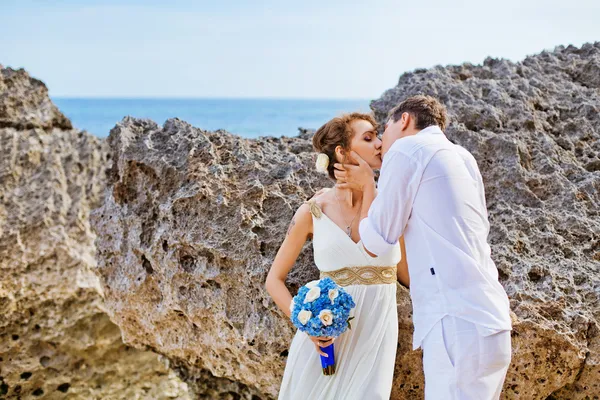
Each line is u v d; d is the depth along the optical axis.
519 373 3.34
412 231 2.70
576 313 3.43
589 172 4.30
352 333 3.02
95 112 69.44
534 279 3.66
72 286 5.21
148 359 5.46
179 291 3.95
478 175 2.80
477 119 4.51
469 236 2.64
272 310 3.59
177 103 92.31
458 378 2.58
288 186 4.01
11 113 5.67
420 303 2.70
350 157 3.10
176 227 3.90
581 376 3.40
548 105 4.81
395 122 2.94
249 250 3.70
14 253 5.14
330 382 3.02
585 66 5.27
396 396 3.63
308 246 3.73
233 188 3.97
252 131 59.50
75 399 5.30
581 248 3.87
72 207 5.58
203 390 4.59
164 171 4.07
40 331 5.21
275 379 3.72
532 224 3.94
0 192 5.32
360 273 3.04
